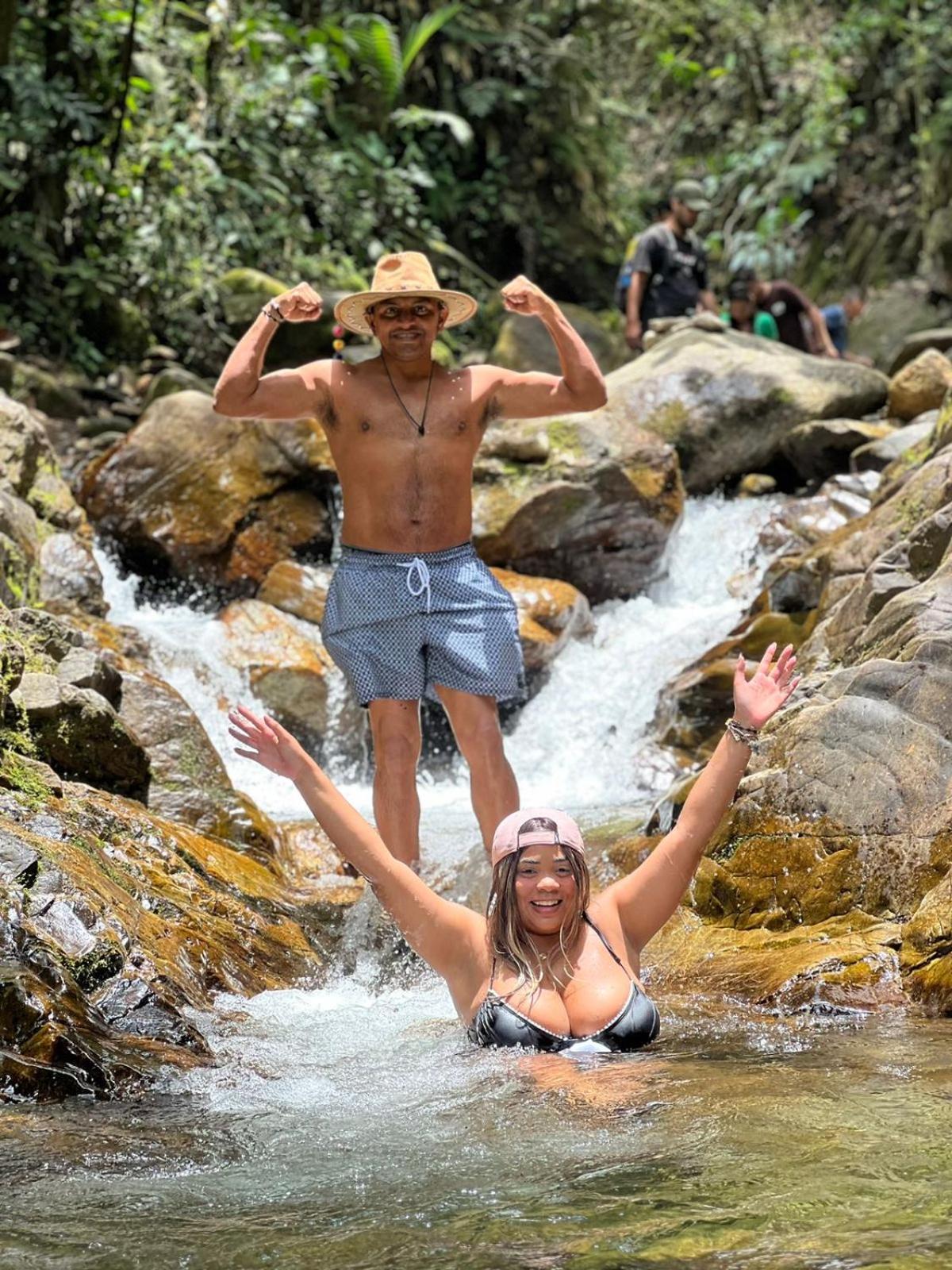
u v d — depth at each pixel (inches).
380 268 181.9
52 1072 122.4
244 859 199.6
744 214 711.1
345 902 198.1
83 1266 85.7
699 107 751.1
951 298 614.9
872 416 374.6
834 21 721.6
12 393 414.6
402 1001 162.6
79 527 304.0
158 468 338.0
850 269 682.8
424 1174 100.2
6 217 477.1
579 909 138.8
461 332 585.0
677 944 176.9
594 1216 90.4
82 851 162.9
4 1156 105.7
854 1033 138.7
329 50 567.5
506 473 330.6
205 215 498.0
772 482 363.6
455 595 183.5
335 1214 93.1
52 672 211.6
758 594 318.3
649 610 330.6
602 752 286.2
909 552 219.6
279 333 459.5
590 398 182.7
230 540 331.9
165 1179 100.8
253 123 527.5
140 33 511.2
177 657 282.7
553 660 303.1
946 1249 81.8
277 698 285.1
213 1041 139.9
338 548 339.6
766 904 175.5
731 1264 81.6
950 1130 104.2
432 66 629.3
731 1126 107.1
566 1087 120.3
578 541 328.5
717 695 266.8
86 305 474.6
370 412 182.5
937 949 153.3
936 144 645.9
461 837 218.8
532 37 651.5
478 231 637.9
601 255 665.6
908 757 174.2
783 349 380.2
